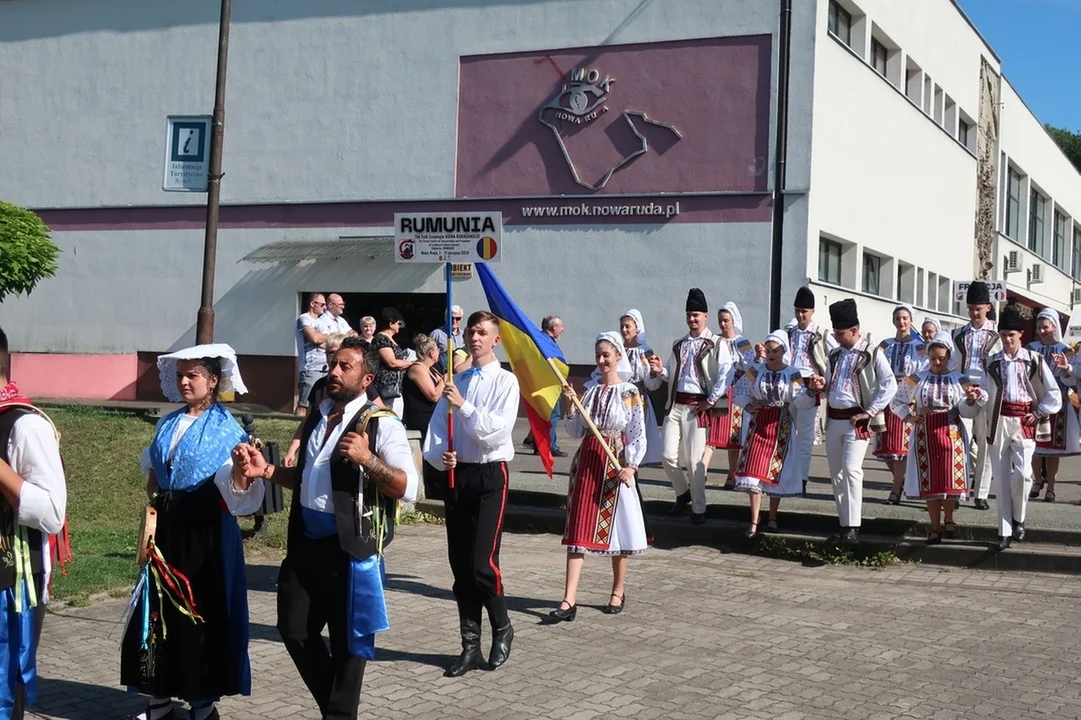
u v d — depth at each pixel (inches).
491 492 267.4
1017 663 273.7
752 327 749.9
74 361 935.0
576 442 678.5
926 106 1002.7
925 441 399.5
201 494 210.8
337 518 203.9
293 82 884.0
